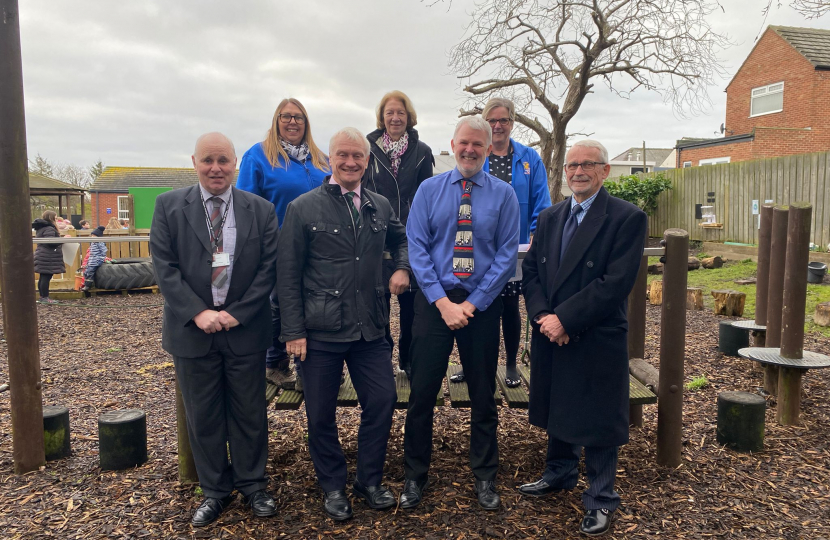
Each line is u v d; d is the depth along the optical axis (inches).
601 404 101.3
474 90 572.4
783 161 477.7
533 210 141.2
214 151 103.1
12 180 127.0
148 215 583.5
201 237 104.7
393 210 121.1
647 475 124.7
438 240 110.0
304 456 138.1
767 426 153.3
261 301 107.4
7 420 168.6
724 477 123.5
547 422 108.8
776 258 178.7
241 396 108.3
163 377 225.5
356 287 107.6
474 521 106.2
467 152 107.1
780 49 774.5
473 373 109.2
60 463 137.0
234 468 111.2
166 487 122.3
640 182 634.2
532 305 108.7
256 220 109.3
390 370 113.3
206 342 104.7
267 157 128.5
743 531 102.6
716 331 273.3
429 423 112.4
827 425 152.0
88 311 394.3
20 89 127.0
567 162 104.6
